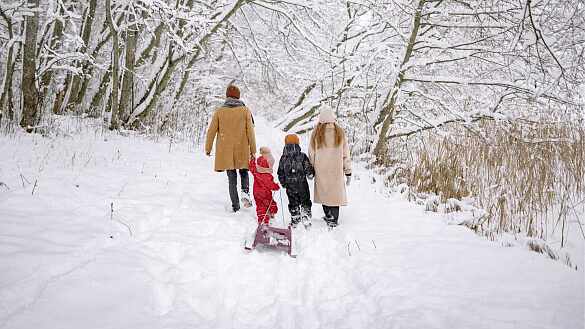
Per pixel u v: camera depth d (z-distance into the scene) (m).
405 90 8.15
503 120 7.33
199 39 8.75
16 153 5.22
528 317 2.31
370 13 10.01
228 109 4.38
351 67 9.60
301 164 4.12
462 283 2.81
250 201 4.29
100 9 10.62
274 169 6.34
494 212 4.68
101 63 11.80
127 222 3.59
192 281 2.81
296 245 3.71
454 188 5.60
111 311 2.22
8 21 6.96
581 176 5.16
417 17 7.39
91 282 2.44
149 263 2.88
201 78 12.54
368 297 2.74
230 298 2.72
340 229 4.10
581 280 2.83
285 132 9.56
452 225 4.26
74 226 3.29
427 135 8.95
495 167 6.00
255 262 3.27
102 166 5.33
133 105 9.80
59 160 5.26
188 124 10.02
